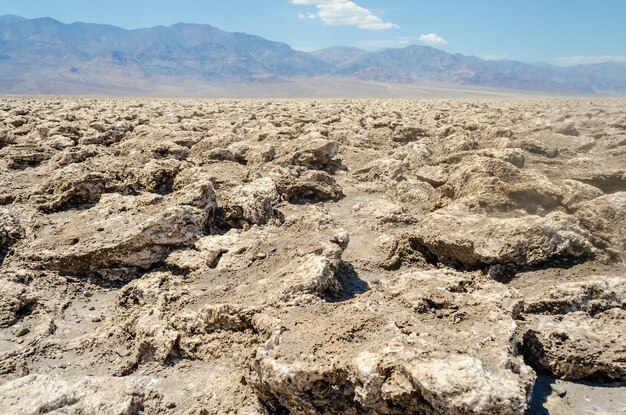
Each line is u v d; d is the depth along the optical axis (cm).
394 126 2786
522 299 767
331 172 1956
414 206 1548
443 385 502
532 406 629
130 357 744
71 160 1739
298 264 868
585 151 2128
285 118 3134
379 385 548
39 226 1217
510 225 1004
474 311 695
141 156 1784
